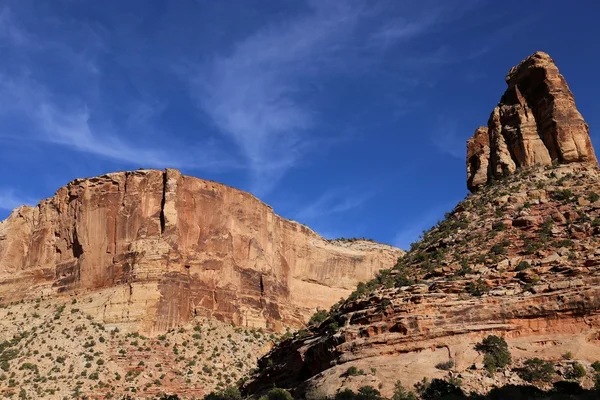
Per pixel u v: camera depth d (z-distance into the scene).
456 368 55.25
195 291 131.75
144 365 113.62
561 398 49.06
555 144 84.25
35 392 103.88
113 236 134.62
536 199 75.44
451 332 57.78
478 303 58.66
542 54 90.12
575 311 55.59
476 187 93.19
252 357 124.81
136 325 121.38
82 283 133.25
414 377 55.41
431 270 68.81
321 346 64.94
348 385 56.81
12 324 124.12
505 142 89.56
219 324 131.12
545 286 57.91
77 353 113.88
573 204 71.12
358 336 61.41
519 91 90.69
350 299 76.62
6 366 109.56
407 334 58.66
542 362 53.09
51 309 129.00
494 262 65.38
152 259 128.62
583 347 53.72
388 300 62.50
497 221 73.00
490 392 51.72
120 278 129.62
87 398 104.06
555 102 85.69
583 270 58.38
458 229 77.25
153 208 136.00
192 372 114.81
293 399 62.03
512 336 56.78
